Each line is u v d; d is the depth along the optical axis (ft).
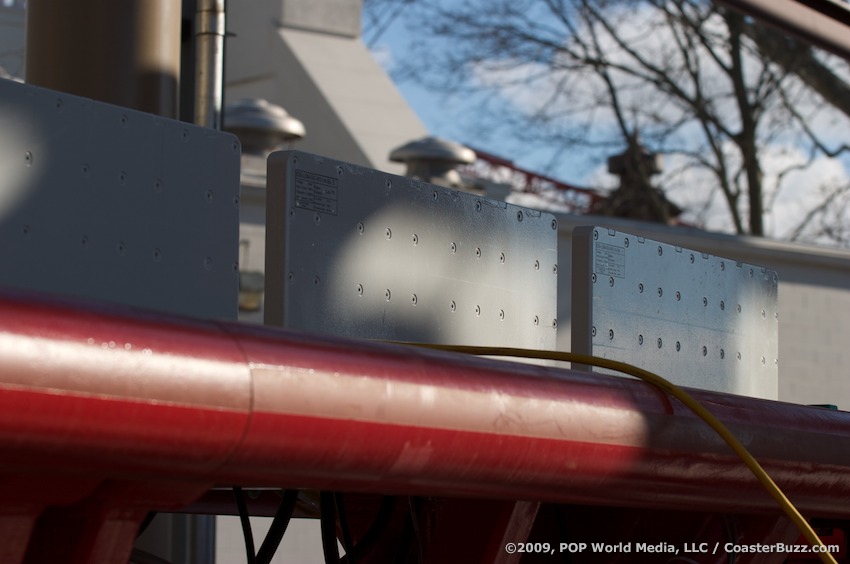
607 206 71.82
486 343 9.86
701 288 11.25
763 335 12.26
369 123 54.08
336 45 57.82
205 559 15.81
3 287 4.60
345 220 8.71
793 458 8.05
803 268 34.01
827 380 33.99
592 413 6.65
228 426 4.99
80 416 4.56
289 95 56.39
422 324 9.26
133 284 8.00
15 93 7.42
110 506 5.37
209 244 8.54
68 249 7.64
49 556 5.41
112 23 12.59
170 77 12.91
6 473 4.90
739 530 8.73
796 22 17.80
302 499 11.27
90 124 7.83
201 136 8.56
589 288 9.77
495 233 10.06
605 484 6.80
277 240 8.29
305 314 8.36
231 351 5.08
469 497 6.41
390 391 5.63
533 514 7.26
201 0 16.38
